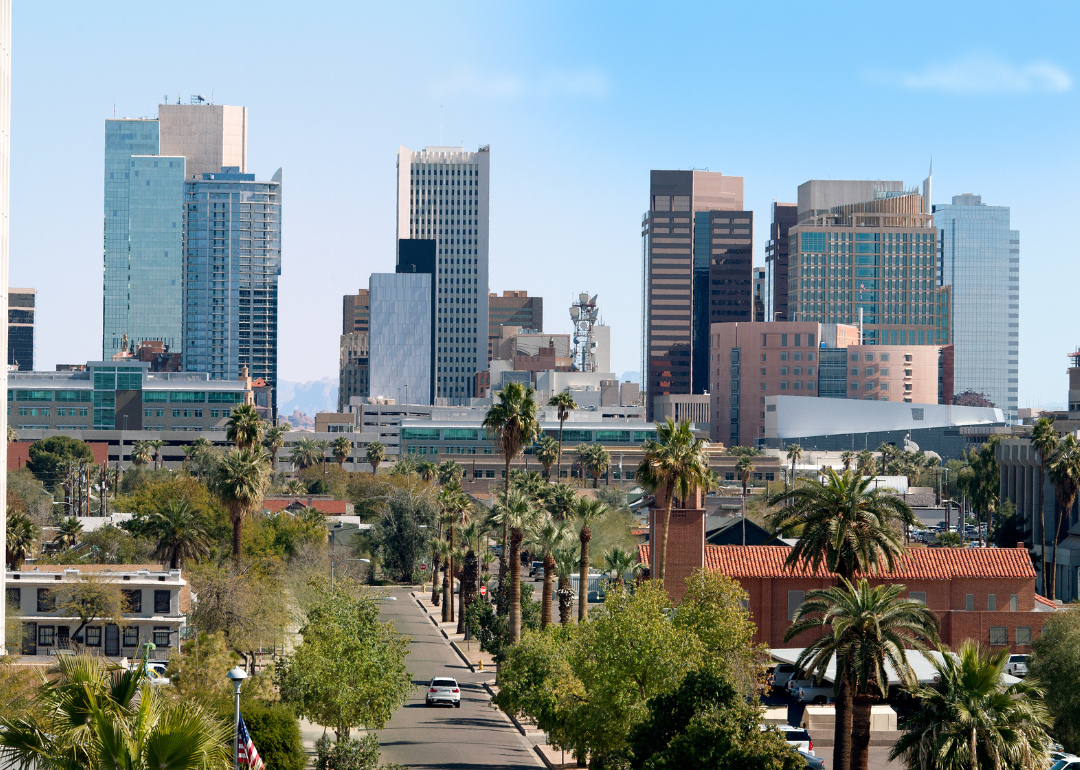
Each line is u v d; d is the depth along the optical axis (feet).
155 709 164.96
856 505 334.24
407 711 489.26
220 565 628.28
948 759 250.57
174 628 537.24
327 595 405.39
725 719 282.15
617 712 344.90
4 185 466.70
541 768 376.27
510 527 579.48
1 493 463.83
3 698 308.60
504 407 625.41
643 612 355.15
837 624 297.94
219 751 164.86
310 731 433.89
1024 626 513.86
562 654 431.02
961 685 260.42
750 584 509.35
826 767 371.35
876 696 298.97
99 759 159.74
